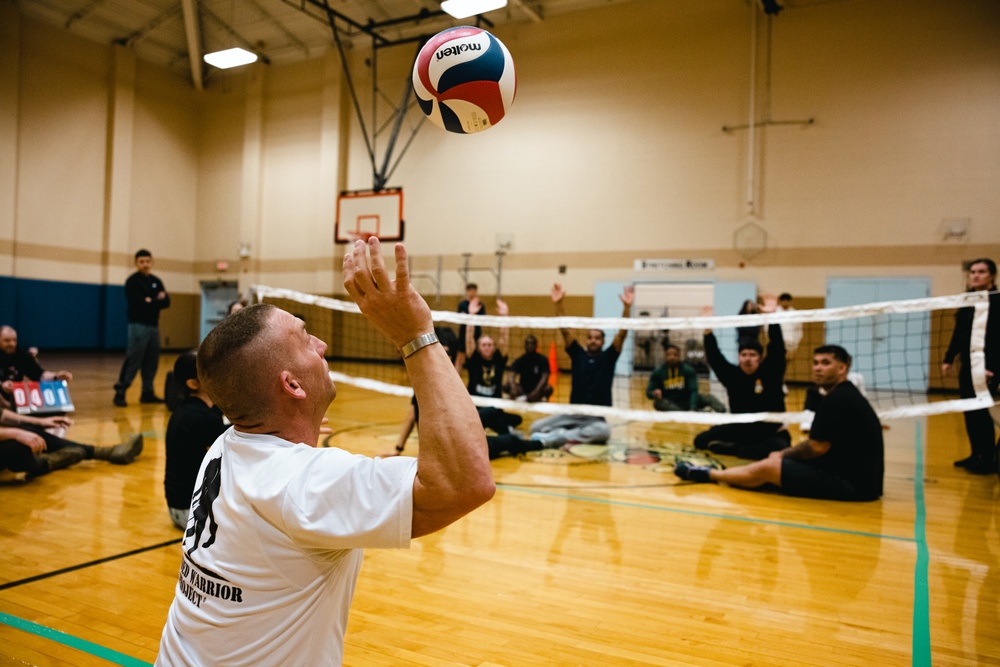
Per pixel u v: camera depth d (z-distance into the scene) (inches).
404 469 35.9
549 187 532.4
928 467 206.2
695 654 84.0
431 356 37.1
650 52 498.3
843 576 111.8
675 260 493.0
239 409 39.3
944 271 425.4
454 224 565.3
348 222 565.3
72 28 585.3
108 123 617.6
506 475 186.9
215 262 679.1
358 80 600.7
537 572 112.3
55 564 112.3
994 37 410.6
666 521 142.9
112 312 617.0
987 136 413.4
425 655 82.8
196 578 38.5
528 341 272.7
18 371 260.2
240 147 665.6
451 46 97.3
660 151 497.4
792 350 377.7
